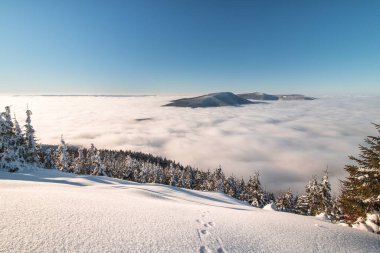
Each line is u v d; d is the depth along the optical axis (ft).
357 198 43.96
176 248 22.04
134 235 23.29
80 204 31.81
